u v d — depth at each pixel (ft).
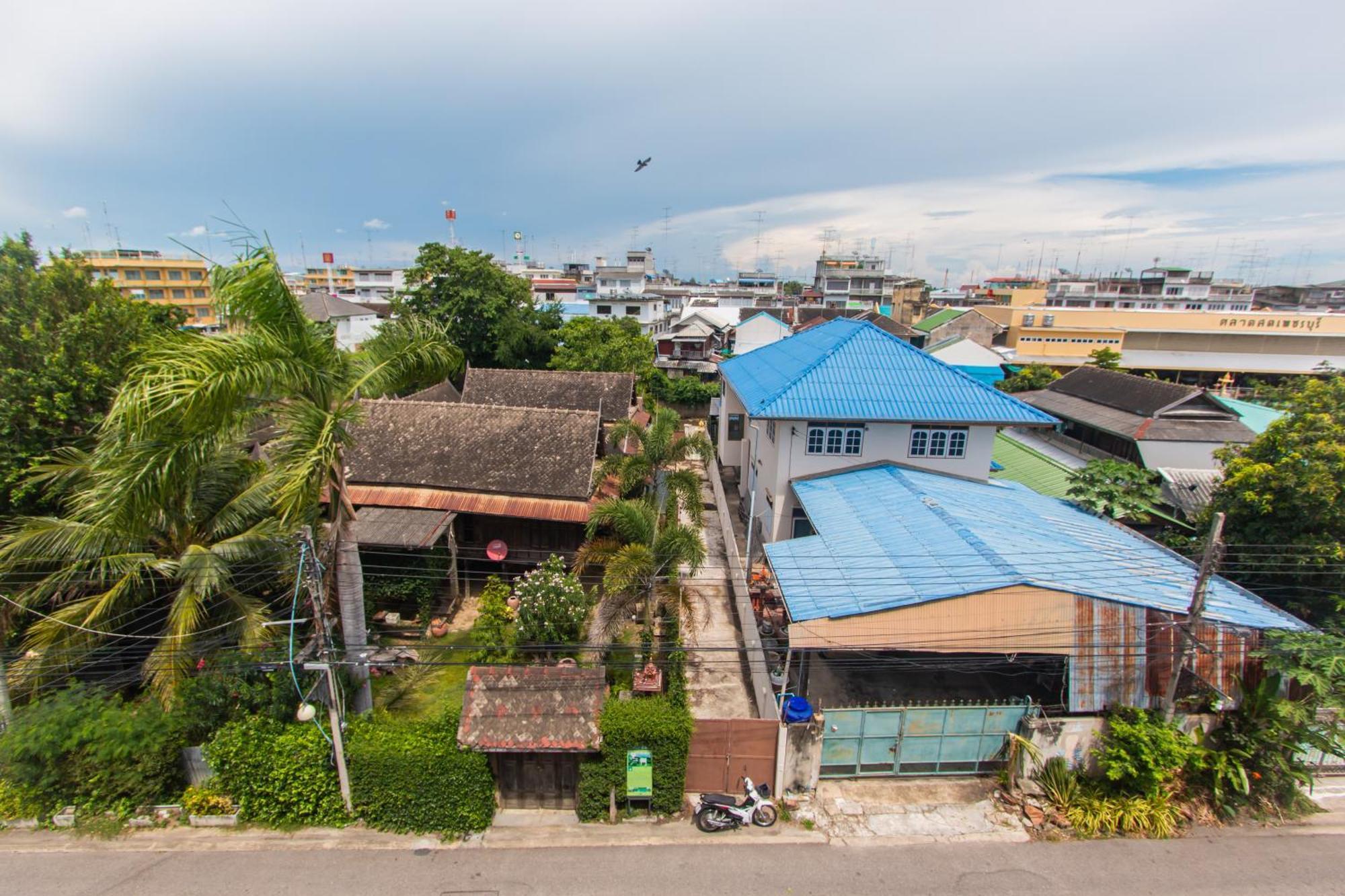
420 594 59.82
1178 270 319.06
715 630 61.93
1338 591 54.70
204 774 42.91
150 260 226.17
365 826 40.88
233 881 36.86
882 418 65.77
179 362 33.30
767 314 174.81
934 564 47.19
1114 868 38.22
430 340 46.80
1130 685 43.60
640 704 42.52
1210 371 180.75
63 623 42.68
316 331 41.52
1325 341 177.99
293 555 47.03
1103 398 97.45
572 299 268.82
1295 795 42.39
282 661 41.01
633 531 54.03
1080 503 68.95
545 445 71.92
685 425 143.74
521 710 41.22
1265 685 41.78
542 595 53.88
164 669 42.63
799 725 42.34
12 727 41.27
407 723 42.22
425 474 69.56
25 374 51.52
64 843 39.37
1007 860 38.70
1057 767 42.65
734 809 40.40
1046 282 339.57
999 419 65.62
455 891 36.35
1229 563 58.95
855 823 41.32
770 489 72.54
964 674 53.98
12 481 49.80
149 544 48.19
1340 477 54.03
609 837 40.32
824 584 46.88
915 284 275.18
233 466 51.70
